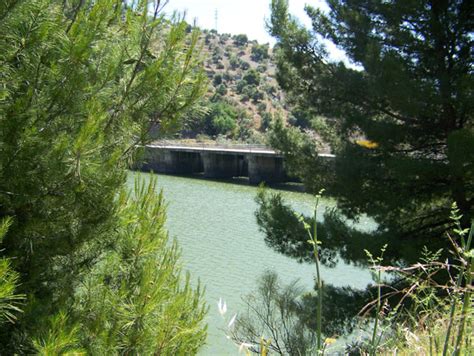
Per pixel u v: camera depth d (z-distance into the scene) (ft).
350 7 32.50
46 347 7.55
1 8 8.54
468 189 28.14
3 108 9.29
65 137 9.59
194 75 12.68
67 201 10.03
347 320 27.66
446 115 29.07
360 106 32.73
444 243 26.94
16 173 9.31
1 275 7.25
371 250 27.94
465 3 29.04
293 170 34.81
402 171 27.14
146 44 11.53
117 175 11.04
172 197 123.95
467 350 5.11
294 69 35.58
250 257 70.13
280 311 24.98
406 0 28.71
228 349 37.96
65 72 9.66
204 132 254.47
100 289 11.02
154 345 10.95
